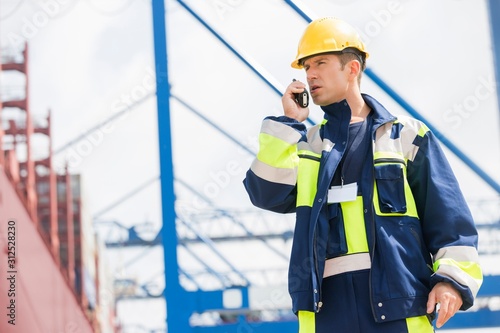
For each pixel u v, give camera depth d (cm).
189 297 830
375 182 380
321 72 398
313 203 380
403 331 358
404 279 361
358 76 403
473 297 359
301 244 378
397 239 369
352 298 368
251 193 396
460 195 378
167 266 796
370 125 394
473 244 369
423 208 382
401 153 384
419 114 827
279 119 395
